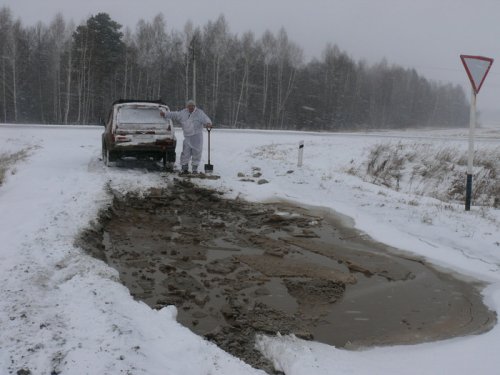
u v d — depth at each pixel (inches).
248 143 824.3
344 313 223.3
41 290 204.2
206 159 628.1
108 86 2080.5
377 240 339.9
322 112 2669.8
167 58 2276.1
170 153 524.7
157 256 286.0
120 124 498.0
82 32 1980.8
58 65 2114.9
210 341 187.6
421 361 177.3
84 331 170.9
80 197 365.4
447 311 229.9
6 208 338.6
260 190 471.5
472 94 413.7
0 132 897.5
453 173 665.6
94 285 210.7
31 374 145.0
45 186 406.3
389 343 195.8
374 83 3339.1
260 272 268.5
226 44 2308.1
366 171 649.0
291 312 220.5
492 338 199.8
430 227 363.6
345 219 388.8
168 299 225.1
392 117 3420.3
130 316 187.8
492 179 641.6
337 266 286.0
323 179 525.7
